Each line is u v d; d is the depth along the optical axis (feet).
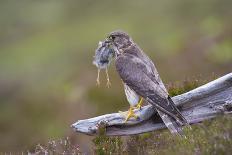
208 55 96.43
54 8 168.86
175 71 94.68
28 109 96.53
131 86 42.34
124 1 161.79
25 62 130.82
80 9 164.35
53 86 102.99
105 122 42.09
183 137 38.45
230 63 93.35
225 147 35.24
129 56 44.04
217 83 41.70
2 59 135.44
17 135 89.97
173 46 111.45
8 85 117.91
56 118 90.27
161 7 152.97
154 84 41.70
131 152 40.83
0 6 174.09
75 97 92.84
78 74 104.99
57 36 144.46
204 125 37.93
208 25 115.34
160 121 42.29
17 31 159.84
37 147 43.09
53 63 125.29
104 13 157.48
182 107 42.01
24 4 172.45
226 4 142.92
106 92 90.38
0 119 95.66
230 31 102.94
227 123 36.52
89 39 137.59
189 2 148.87
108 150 40.68
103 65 45.88
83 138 73.41
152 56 105.70
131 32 136.67
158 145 40.55
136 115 42.11
